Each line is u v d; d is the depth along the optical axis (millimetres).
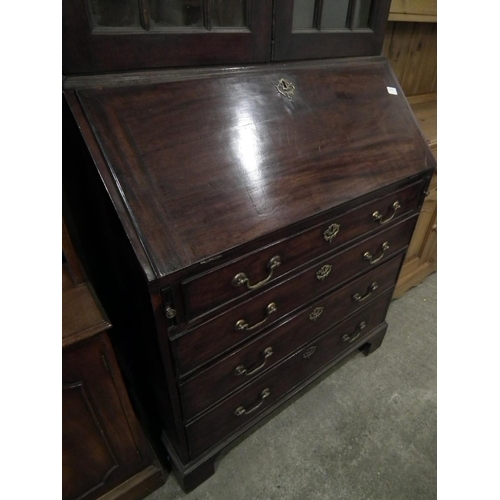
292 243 754
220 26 693
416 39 1516
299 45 813
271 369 982
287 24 764
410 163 949
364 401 1275
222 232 633
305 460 1097
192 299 645
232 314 742
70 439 744
